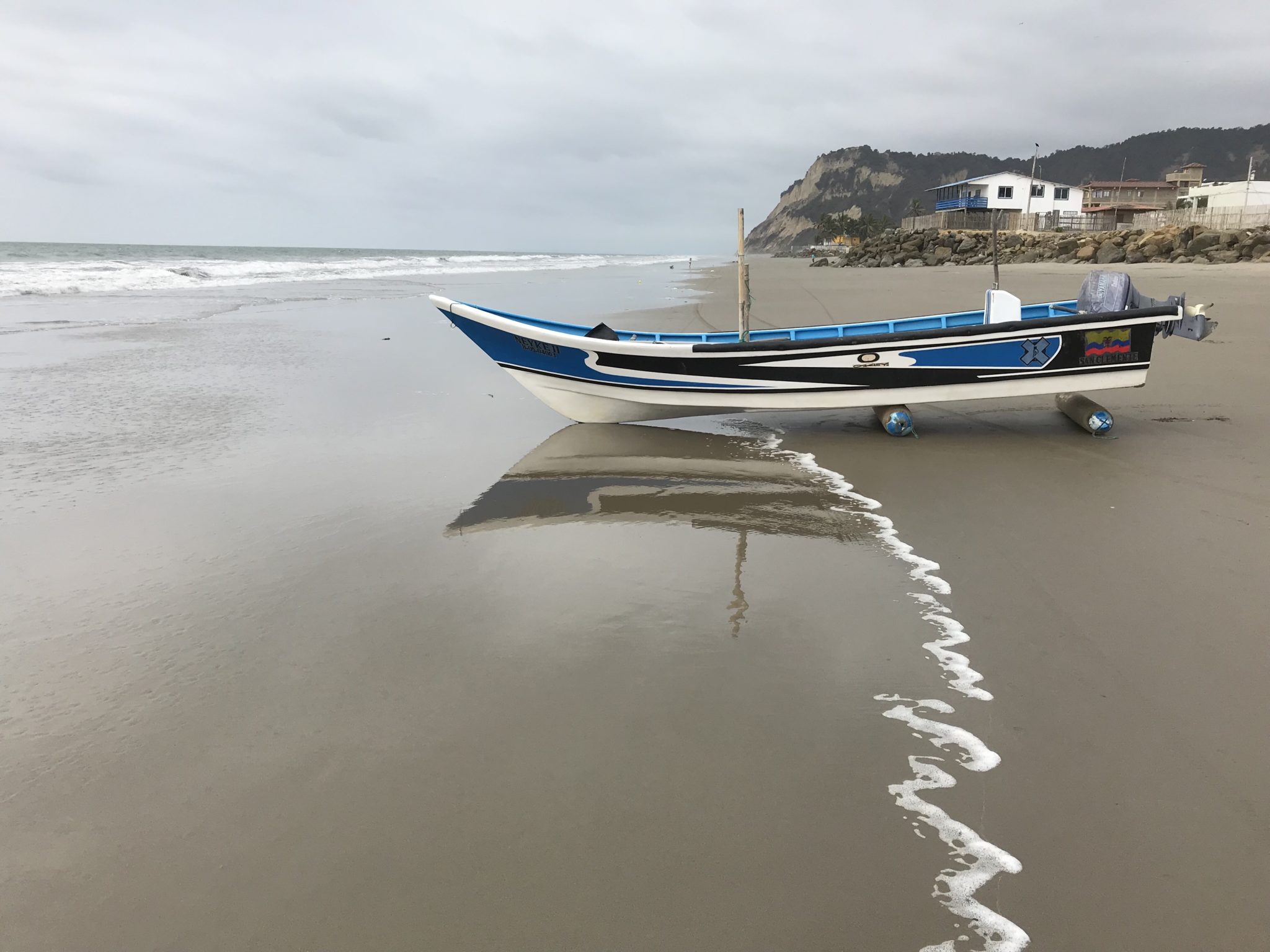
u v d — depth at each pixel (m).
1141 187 57.16
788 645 3.49
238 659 3.45
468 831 2.40
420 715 3.01
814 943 2.00
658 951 1.98
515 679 3.25
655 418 7.80
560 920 2.07
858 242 74.94
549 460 6.61
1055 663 3.29
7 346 12.10
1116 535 4.63
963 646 3.45
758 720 2.95
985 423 7.54
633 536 4.86
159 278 27.92
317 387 9.45
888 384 7.05
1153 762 2.67
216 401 8.62
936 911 2.10
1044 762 2.68
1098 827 2.38
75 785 2.64
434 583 4.20
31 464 6.33
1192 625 3.56
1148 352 6.76
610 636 3.61
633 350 7.15
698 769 2.67
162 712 3.06
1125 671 3.21
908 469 6.14
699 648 3.48
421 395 9.10
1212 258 30.97
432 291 25.30
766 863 2.26
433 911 2.11
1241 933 2.02
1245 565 4.17
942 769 2.66
